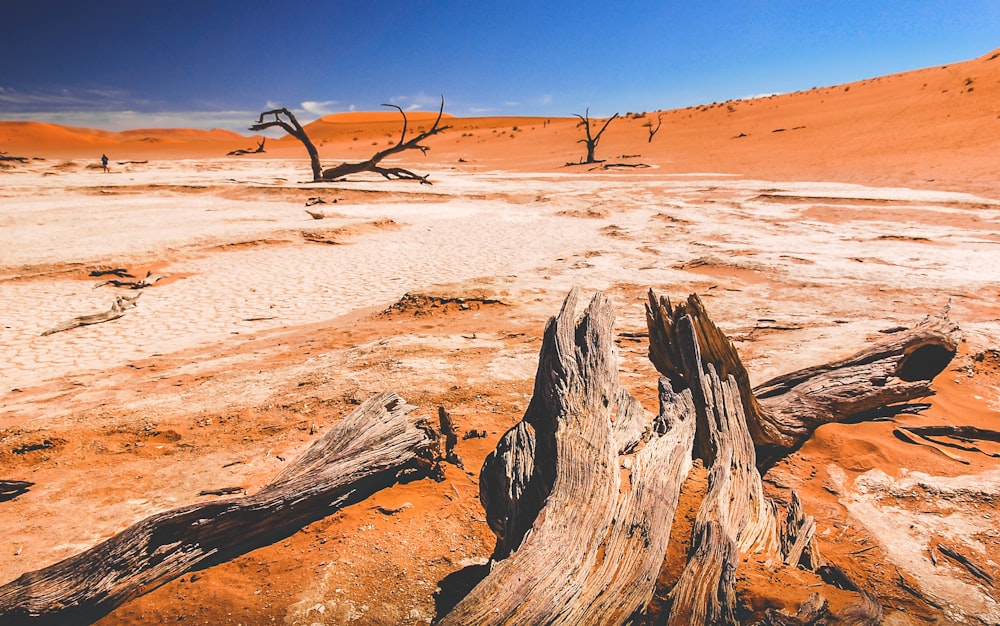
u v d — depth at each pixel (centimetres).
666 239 1630
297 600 279
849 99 6556
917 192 2308
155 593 293
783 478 418
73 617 272
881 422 488
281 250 1576
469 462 436
